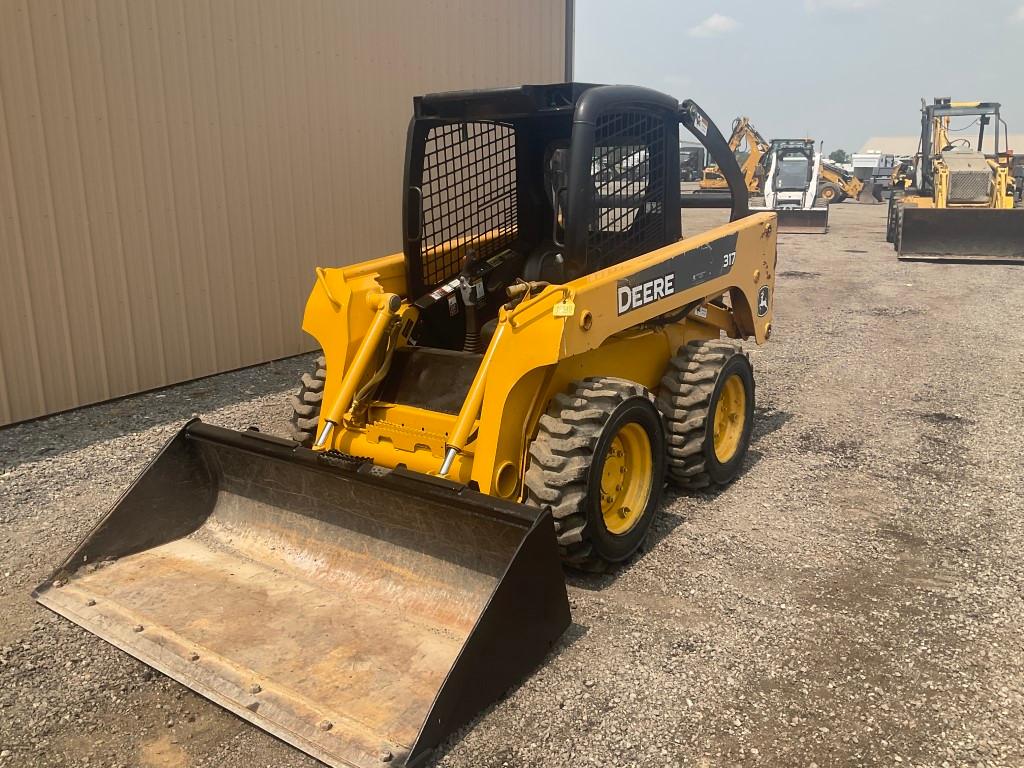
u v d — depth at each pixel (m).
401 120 8.83
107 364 6.58
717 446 4.89
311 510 3.68
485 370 3.56
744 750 2.73
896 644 3.33
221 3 7.01
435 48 9.07
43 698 3.00
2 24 5.66
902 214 15.02
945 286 12.34
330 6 7.90
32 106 5.89
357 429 4.01
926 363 7.88
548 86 3.89
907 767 2.66
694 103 4.66
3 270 5.85
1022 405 6.50
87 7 6.12
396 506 3.37
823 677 3.12
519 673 2.94
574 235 3.86
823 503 4.70
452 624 3.20
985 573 3.90
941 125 17.25
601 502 3.76
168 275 6.92
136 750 2.75
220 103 7.12
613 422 3.64
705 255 4.61
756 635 3.38
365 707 2.73
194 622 3.22
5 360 5.93
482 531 3.17
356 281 4.21
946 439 5.75
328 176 8.16
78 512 4.56
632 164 4.34
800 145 20.97
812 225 20.23
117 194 6.48
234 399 6.70
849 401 6.68
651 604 3.62
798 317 10.19
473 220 4.72
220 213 7.25
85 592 3.42
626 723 2.85
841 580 3.84
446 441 3.48
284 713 2.70
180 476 3.88
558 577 3.07
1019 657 3.24
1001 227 14.63
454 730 2.68
